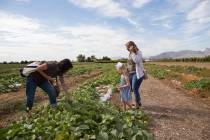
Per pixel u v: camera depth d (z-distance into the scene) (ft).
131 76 13.94
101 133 8.13
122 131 8.69
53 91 11.56
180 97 18.86
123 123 9.50
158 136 10.02
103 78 28.40
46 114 10.43
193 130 10.91
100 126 8.84
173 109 14.58
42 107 12.46
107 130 8.71
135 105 14.32
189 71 44.91
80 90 18.38
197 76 33.63
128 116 10.61
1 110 14.76
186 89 23.08
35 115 10.99
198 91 20.79
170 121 12.10
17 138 7.95
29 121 9.95
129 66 14.05
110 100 16.69
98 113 10.84
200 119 12.62
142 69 13.85
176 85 26.27
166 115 13.15
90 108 11.28
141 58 13.84
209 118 12.86
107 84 24.35
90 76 38.37
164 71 45.42
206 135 10.39
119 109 12.48
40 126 8.69
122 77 13.08
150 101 16.94
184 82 27.25
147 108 14.69
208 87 21.16
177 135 10.23
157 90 22.56
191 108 14.97
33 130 8.32
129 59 14.03
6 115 14.10
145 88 23.89
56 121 9.50
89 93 16.56
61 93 19.80
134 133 8.61
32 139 7.92
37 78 11.35
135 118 10.89
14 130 8.03
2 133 8.26
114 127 8.93
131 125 9.36
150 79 34.17
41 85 11.46
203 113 13.83
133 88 13.87
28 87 11.45
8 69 67.41
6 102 17.06
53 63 11.59
